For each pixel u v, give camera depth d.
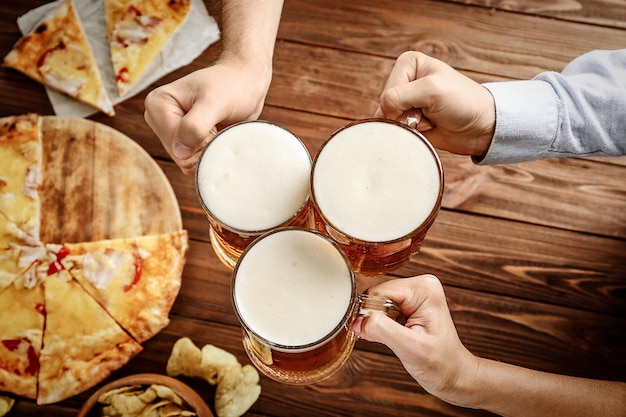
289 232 0.56
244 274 0.55
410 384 0.84
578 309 0.86
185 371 0.82
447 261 0.87
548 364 0.84
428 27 0.97
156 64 0.96
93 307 0.84
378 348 0.85
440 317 0.65
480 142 0.74
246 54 0.72
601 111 0.73
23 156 0.88
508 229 0.88
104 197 0.88
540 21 0.97
